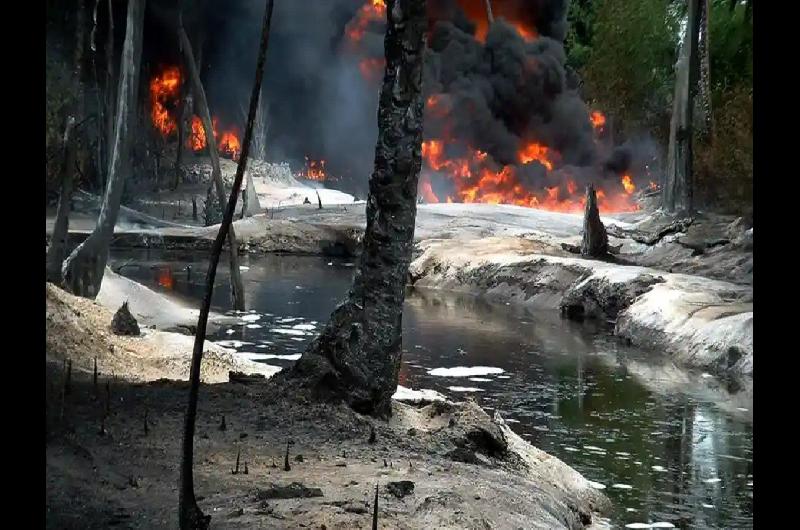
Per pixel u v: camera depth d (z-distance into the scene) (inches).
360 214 1932.8
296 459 285.4
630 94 1838.1
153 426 303.9
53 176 1593.3
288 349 716.0
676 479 422.6
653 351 802.2
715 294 886.4
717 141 1572.3
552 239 1488.7
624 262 1266.0
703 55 1549.0
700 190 1637.6
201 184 2532.0
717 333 740.7
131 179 2345.0
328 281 1262.3
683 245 1280.8
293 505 231.6
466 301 1159.0
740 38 1622.8
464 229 1648.6
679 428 528.4
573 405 586.9
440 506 246.2
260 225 1745.8
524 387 641.0
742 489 406.3
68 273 686.5
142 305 795.4
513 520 257.1
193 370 197.0
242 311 922.1
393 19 373.1
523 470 354.9
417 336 870.4
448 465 310.5
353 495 246.4
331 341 376.8
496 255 1275.8
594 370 711.1
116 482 242.2
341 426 340.2
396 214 376.8
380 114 378.0
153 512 220.4
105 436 284.0
